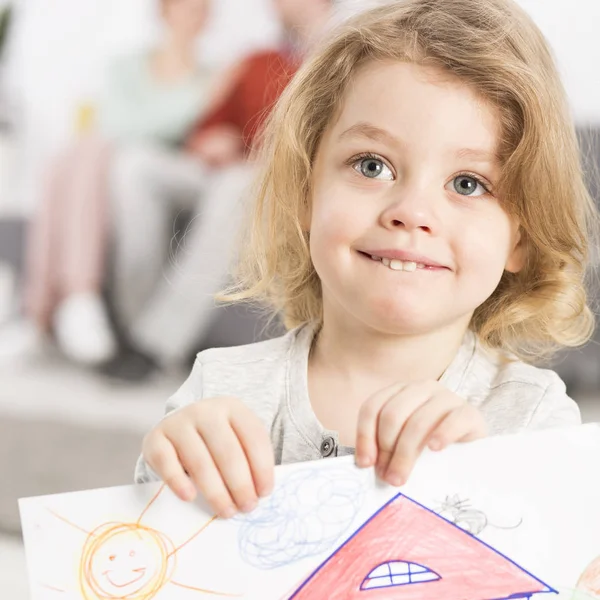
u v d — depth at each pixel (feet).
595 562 2.04
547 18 8.58
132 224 8.88
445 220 2.53
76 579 1.99
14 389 8.02
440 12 2.81
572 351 6.89
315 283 3.30
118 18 10.37
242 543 2.05
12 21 10.68
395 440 2.16
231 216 8.07
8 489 6.04
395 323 2.55
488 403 2.77
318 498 2.10
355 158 2.61
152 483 2.09
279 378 2.93
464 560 2.04
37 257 9.28
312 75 2.97
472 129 2.57
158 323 8.43
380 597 2.00
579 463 2.14
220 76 9.56
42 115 10.37
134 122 9.72
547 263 3.03
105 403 7.72
